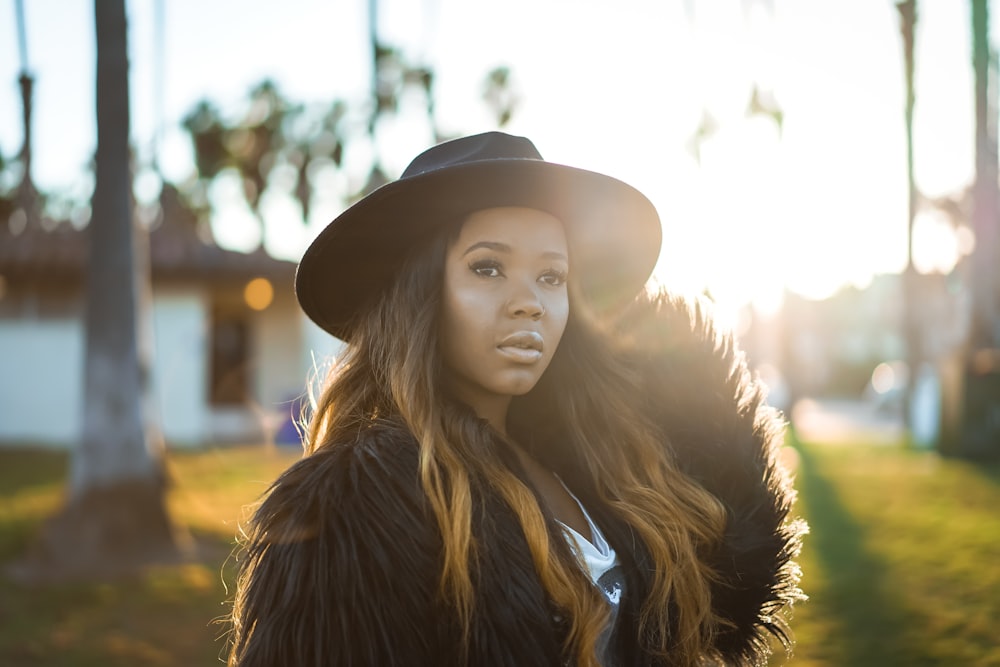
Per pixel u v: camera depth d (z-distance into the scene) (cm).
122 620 536
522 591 127
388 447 132
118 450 683
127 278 698
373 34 1491
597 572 148
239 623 131
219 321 1778
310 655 120
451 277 145
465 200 144
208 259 1675
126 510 676
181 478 1120
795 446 1462
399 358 143
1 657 471
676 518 159
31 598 580
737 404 175
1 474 1228
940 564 604
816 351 4597
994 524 734
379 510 125
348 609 120
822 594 536
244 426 1705
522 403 172
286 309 1797
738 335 184
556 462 167
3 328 1683
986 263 1403
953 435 1276
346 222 146
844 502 877
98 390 684
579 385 170
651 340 177
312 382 168
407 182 139
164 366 1680
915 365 1822
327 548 123
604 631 146
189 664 467
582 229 165
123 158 699
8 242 1659
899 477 1057
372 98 1505
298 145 3102
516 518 135
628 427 168
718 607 165
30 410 1683
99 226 691
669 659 153
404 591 122
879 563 612
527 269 145
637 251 173
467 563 124
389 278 159
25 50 734
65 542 662
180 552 688
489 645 123
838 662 425
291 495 129
